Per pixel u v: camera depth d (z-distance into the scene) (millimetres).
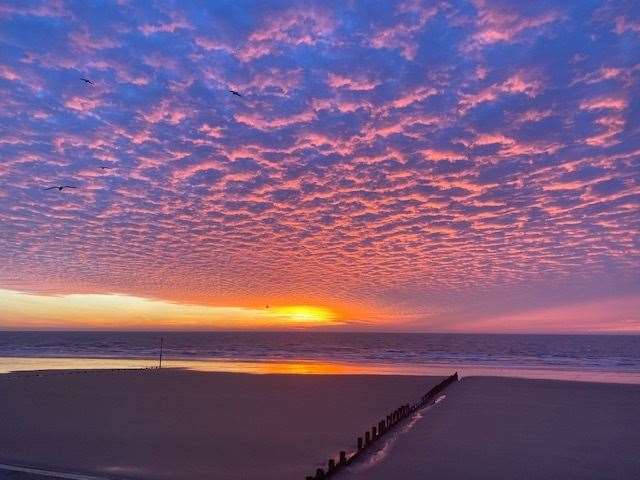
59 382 33719
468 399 26234
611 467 13875
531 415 21500
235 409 23297
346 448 16141
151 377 37094
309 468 14000
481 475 13055
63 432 18391
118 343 126125
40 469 13797
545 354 89375
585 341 160500
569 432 18125
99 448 16109
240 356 76500
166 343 128875
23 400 25859
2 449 15984
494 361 68562
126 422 20234
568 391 29266
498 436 17375
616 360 71625
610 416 21266
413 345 126688
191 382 33875
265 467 14109
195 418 21094
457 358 75750
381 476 12875
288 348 106938
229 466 14203
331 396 27531
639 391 29031
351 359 71688
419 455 14875
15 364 55281
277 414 22031
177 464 14367
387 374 42688
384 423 17812
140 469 13898
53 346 107188
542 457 14773
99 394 28062
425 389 30438
